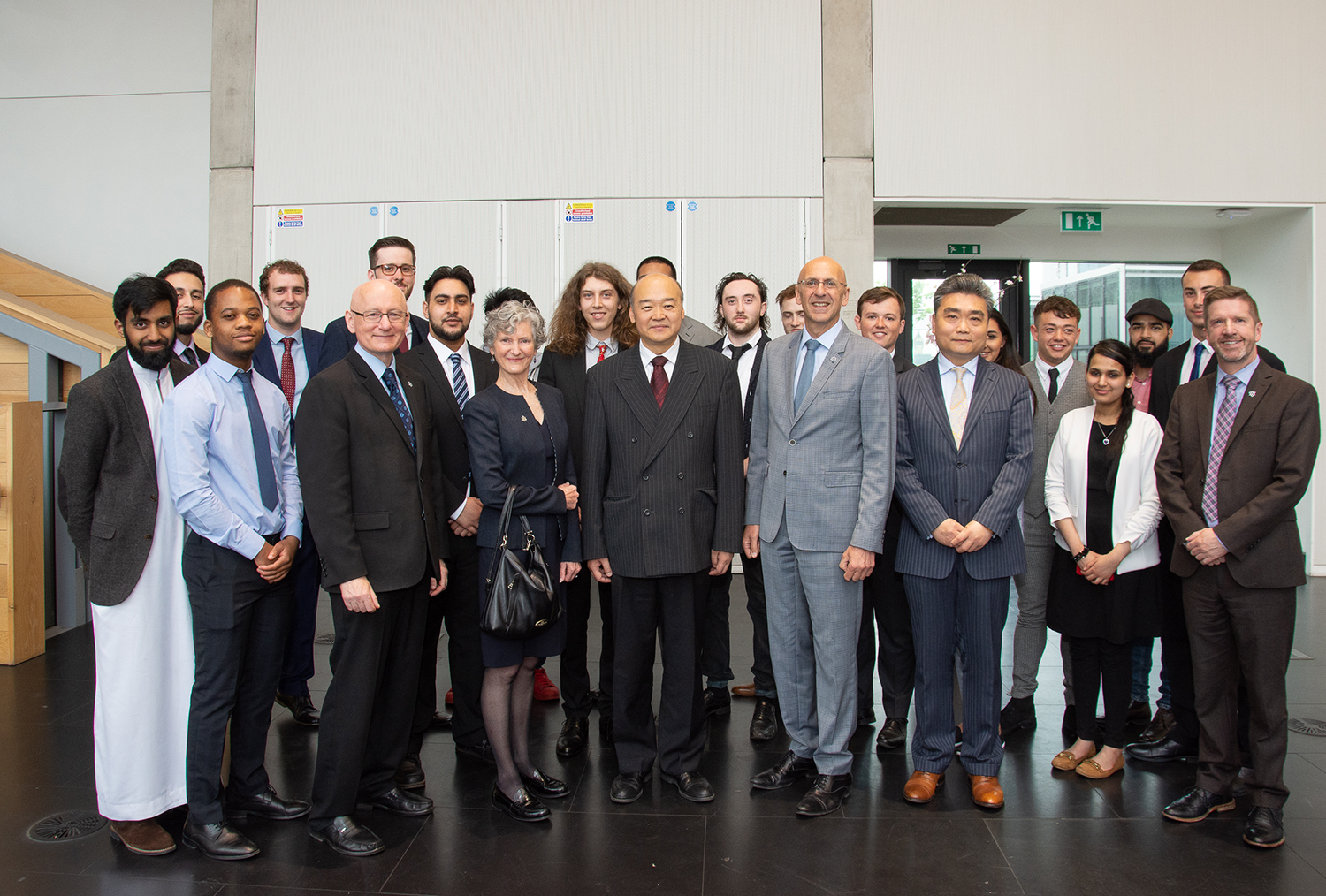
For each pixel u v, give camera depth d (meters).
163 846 2.56
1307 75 6.35
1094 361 3.05
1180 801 2.75
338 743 2.57
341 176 6.42
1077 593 3.05
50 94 7.02
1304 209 6.46
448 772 3.11
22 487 4.27
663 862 2.50
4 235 7.08
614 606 2.96
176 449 2.50
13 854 2.54
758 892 2.34
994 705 2.84
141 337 2.56
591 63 6.32
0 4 6.99
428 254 6.41
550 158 6.35
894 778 3.06
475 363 3.40
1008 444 2.85
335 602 2.58
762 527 2.98
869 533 2.74
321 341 3.84
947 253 7.36
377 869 2.47
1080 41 6.29
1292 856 2.51
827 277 2.83
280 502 2.77
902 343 7.45
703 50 6.29
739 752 3.27
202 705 2.56
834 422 2.83
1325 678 4.06
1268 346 6.86
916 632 2.90
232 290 2.59
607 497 2.95
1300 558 2.64
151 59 6.96
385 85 6.38
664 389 2.96
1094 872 2.43
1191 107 6.34
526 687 2.90
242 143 6.44
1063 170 6.33
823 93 6.30
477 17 6.34
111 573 2.52
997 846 2.58
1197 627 2.76
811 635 2.98
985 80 6.30
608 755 3.28
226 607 2.57
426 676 3.18
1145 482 3.01
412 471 2.71
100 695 2.55
